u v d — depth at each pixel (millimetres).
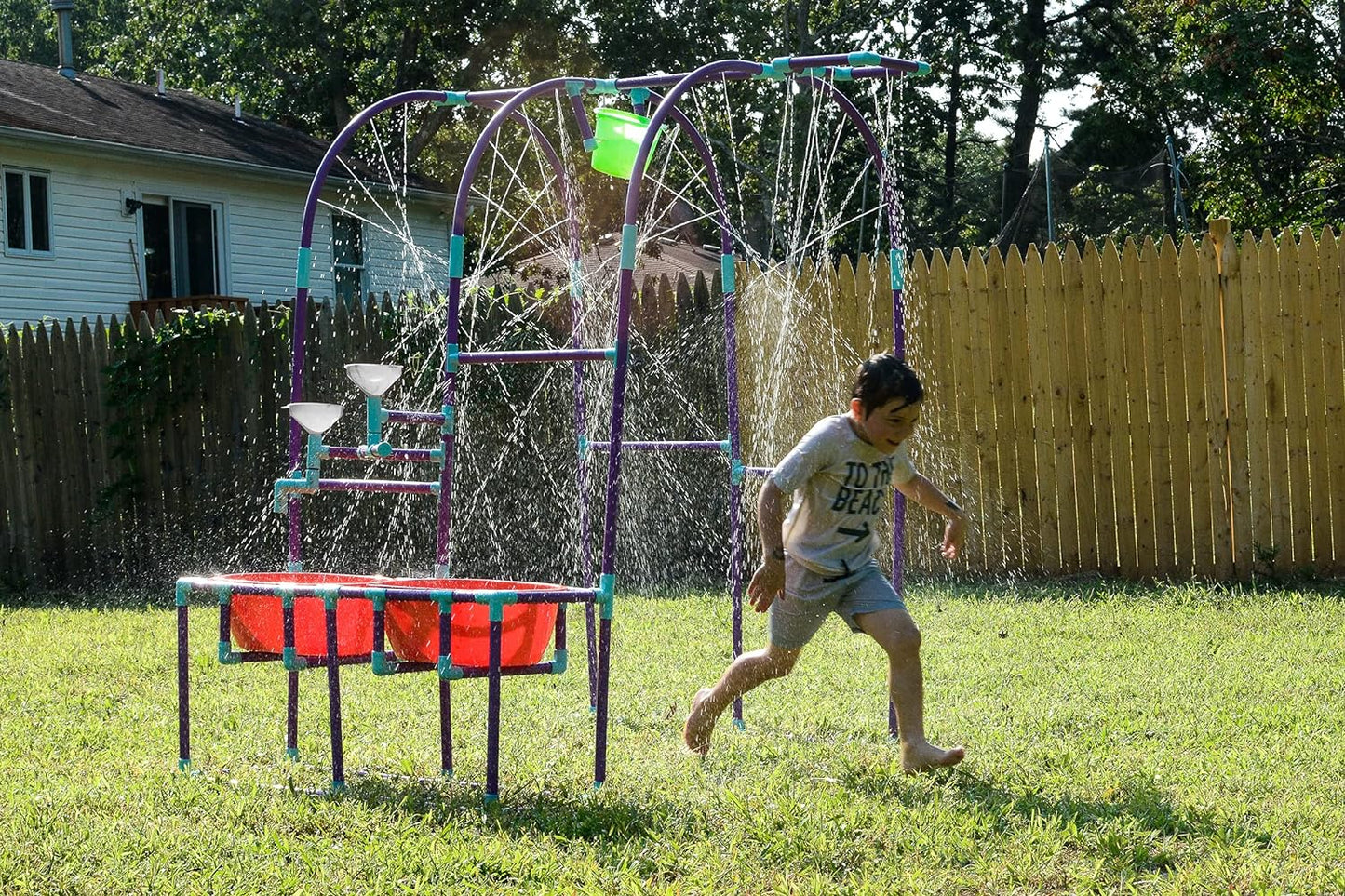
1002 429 8992
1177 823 3611
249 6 28203
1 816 3865
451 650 3984
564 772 4309
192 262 19672
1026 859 3322
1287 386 8422
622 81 5090
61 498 10945
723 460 9531
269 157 20422
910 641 4152
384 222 21562
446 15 28203
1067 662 6129
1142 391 8695
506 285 10547
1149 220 26031
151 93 22391
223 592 4344
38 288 17938
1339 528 8398
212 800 4004
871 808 3809
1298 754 4375
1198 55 23828
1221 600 7797
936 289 9070
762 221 25203
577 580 9648
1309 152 24156
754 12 28078
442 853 3428
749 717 5188
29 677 6402
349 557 10008
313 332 9984
